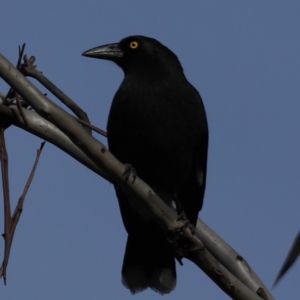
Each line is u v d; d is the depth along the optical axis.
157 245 11.13
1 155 7.30
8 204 6.98
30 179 7.13
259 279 9.75
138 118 11.20
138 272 11.14
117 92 11.62
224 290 8.06
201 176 11.77
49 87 10.20
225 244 9.97
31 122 8.89
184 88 11.60
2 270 6.52
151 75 11.77
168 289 11.05
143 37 12.60
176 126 11.24
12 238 6.75
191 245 8.00
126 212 11.15
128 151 11.38
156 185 11.77
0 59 6.69
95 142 7.41
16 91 6.90
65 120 7.00
